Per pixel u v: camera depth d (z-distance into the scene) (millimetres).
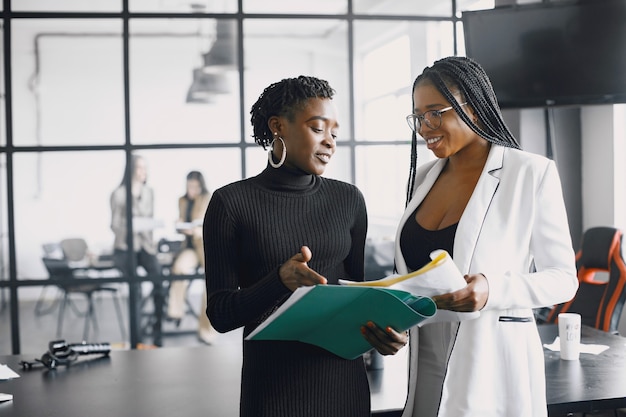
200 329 5078
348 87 5141
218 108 5035
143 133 4980
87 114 4938
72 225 4957
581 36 4574
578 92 4613
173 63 4980
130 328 5023
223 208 1675
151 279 5031
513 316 1732
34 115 4895
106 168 4969
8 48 4852
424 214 1875
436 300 1552
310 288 1382
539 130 5250
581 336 2973
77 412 2100
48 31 4875
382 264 5188
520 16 4660
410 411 1857
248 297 1570
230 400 2189
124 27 4922
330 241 1724
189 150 5020
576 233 5309
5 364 2729
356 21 5121
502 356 1717
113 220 4988
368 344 1663
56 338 4973
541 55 4648
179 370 2576
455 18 5207
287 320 1471
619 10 4500
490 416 1711
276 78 5078
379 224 5191
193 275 5066
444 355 1783
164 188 5020
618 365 2492
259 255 1675
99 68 4926
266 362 1677
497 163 1763
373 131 5172
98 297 5000
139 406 2145
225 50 5016
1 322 4926
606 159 5031
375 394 2180
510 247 1716
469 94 1764
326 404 1688
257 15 5023
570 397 2125
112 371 2576
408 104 5203
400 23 5164
